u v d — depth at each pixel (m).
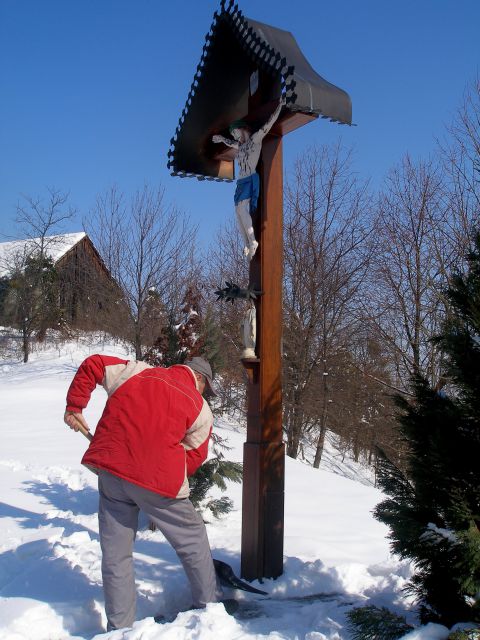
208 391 4.04
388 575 4.28
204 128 5.29
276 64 4.14
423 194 16.50
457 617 3.11
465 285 3.37
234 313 18.80
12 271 30.39
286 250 19.88
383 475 3.46
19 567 4.17
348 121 4.36
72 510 6.16
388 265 17.47
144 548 4.81
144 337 20.89
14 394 16.23
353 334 18.89
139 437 3.39
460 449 3.12
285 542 5.17
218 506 5.80
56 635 3.28
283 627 3.42
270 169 4.56
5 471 7.99
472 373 3.20
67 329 29.11
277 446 4.29
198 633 2.98
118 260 22.38
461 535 2.83
